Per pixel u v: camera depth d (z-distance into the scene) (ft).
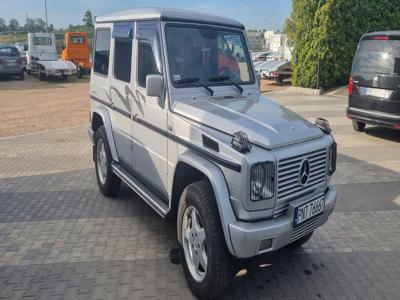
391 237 16.25
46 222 17.28
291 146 11.50
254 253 10.84
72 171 24.20
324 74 63.57
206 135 11.78
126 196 20.21
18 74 85.10
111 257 14.47
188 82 14.20
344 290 12.75
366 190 21.31
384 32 31.65
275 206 11.19
